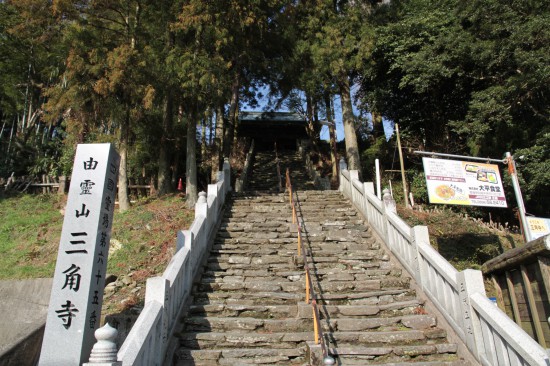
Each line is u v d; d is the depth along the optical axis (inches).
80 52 470.0
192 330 234.5
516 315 245.0
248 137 1109.1
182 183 762.2
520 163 538.0
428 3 715.4
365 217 419.2
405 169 744.3
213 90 502.6
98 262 217.5
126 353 159.2
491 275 272.7
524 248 224.5
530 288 231.5
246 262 326.3
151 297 207.6
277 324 238.5
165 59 482.6
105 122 571.5
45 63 742.5
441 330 234.2
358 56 582.6
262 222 417.7
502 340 186.5
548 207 590.9
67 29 498.0
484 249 460.1
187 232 284.8
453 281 228.7
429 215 541.6
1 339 334.3
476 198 398.9
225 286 281.7
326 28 577.6
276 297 268.7
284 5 601.3
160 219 492.4
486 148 624.1
